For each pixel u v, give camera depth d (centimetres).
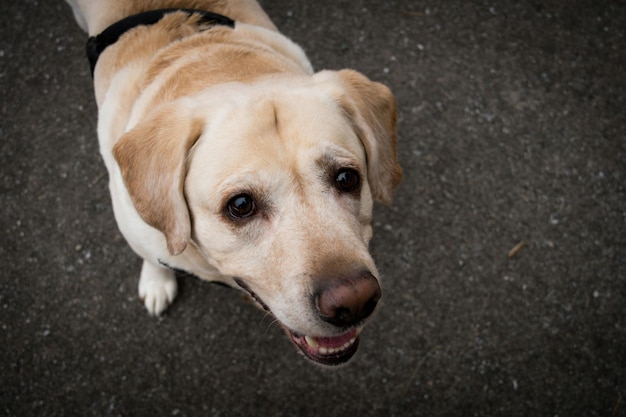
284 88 56
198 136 54
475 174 90
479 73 96
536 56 98
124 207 62
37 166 90
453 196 89
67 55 96
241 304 84
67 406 80
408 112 93
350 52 98
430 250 86
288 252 52
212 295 84
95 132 91
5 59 96
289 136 53
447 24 100
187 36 66
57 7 100
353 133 57
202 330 83
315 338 58
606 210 89
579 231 88
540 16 101
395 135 65
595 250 87
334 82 58
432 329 83
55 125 92
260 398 81
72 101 93
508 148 92
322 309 51
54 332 83
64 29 98
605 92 96
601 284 85
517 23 101
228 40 66
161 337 83
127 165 56
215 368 82
